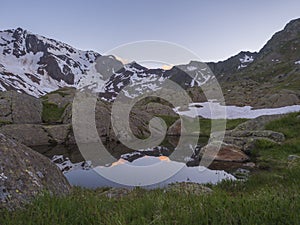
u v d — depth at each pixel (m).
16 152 6.55
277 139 22.36
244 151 21.47
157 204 5.15
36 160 7.05
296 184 9.05
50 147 28.86
